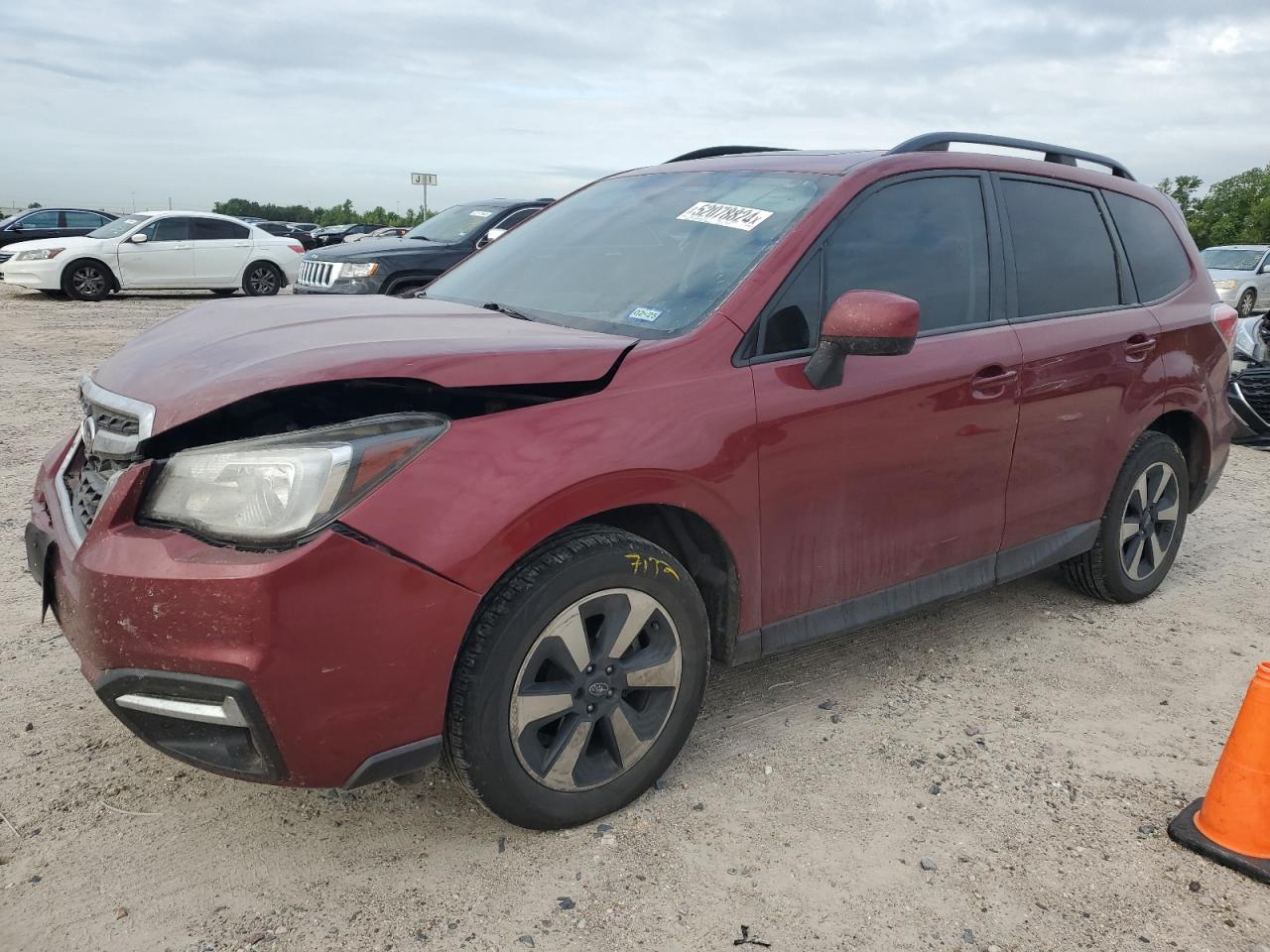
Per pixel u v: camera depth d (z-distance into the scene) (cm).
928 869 255
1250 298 1866
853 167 328
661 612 268
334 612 214
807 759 306
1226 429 474
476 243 1120
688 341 276
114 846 253
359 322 279
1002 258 362
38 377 916
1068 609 442
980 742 321
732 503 277
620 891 243
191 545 215
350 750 224
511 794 248
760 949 225
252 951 219
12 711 316
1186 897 248
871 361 309
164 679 214
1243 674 380
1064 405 373
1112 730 333
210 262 1800
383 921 230
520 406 249
